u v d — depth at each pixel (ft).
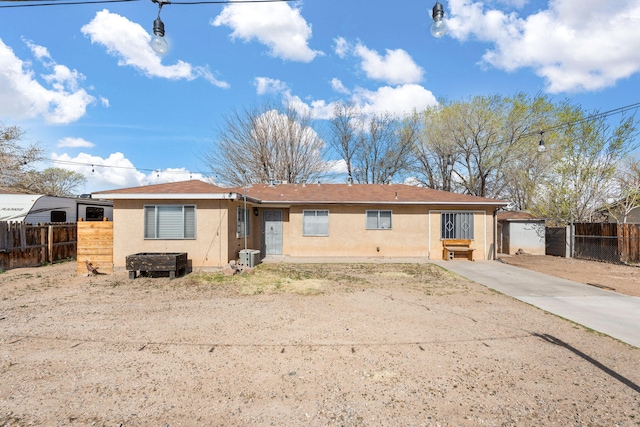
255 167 89.25
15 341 15.57
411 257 47.19
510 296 25.26
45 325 17.99
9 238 36.65
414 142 91.35
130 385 11.43
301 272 35.65
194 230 35.58
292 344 15.29
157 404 10.25
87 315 19.95
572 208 52.42
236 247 39.55
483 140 74.08
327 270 37.11
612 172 51.52
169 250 35.37
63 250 44.19
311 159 93.61
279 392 11.03
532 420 9.53
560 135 60.03
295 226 47.50
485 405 10.30
